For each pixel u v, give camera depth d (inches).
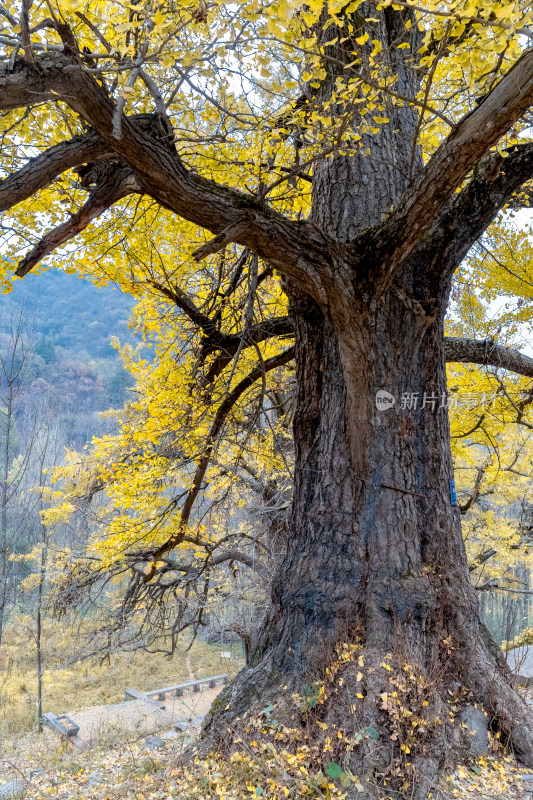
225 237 114.7
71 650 582.9
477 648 138.9
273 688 137.5
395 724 117.7
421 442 152.0
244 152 144.8
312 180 185.3
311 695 129.5
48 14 100.5
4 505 328.5
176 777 130.1
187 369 220.7
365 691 123.6
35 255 124.0
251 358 261.0
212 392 225.9
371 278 135.2
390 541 142.6
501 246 224.2
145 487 224.5
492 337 212.7
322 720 124.5
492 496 382.6
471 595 146.2
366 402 146.4
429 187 116.5
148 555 301.6
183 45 99.0
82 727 442.3
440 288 152.3
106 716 475.5
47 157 107.0
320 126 146.2
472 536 398.3
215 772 122.7
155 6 84.2
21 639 692.7
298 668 137.2
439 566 144.6
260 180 127.1
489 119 101.6
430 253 148.8
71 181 154.7
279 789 109.7
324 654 135.2
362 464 148.5
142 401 218.8
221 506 301.6
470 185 142.3
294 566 152.2
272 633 152.7
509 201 193.8
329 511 150.3
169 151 115.1
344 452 152.3
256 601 352.2
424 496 148.9
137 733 359.6
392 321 150.4
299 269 129.6
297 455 166.1
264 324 210.2
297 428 166.7
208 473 278.7
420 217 122.4
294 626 144.2
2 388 304.0
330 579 143.4
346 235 163.2
